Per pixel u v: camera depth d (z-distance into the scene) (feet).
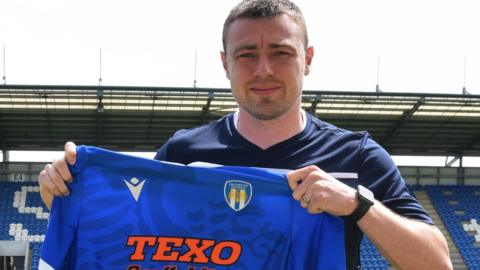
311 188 9.66
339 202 9.51
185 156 11.85
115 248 10.56
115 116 60.59
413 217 10.55
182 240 10.64
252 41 10.46
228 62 11.05
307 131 11.43
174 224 10.67
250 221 10.66
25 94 54.54
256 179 10.73
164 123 62.90
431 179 77.46
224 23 11.27
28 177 71.97
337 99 57.67
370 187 10.92
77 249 10.53
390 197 10.85
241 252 10.61
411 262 9.82
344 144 11.32
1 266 62.95
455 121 64.54
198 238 10.64
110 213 10.64
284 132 11.24
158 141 68.03
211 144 11.73
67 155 10.51
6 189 70.54
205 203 10.73
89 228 10.56
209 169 10.80
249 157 11.34
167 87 53.98
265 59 10.46
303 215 10.59
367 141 11.39
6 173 70.74
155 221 10.67
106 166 10.74
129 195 10.71
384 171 11.05
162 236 10.64
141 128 64.08
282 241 10.59
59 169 10.45
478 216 73.05
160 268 10.57
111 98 55.93
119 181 10.74
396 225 9.71
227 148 11.49
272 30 10.46
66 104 57.47
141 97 55.93
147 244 10.61
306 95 56.49
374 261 64.54
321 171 9.89
